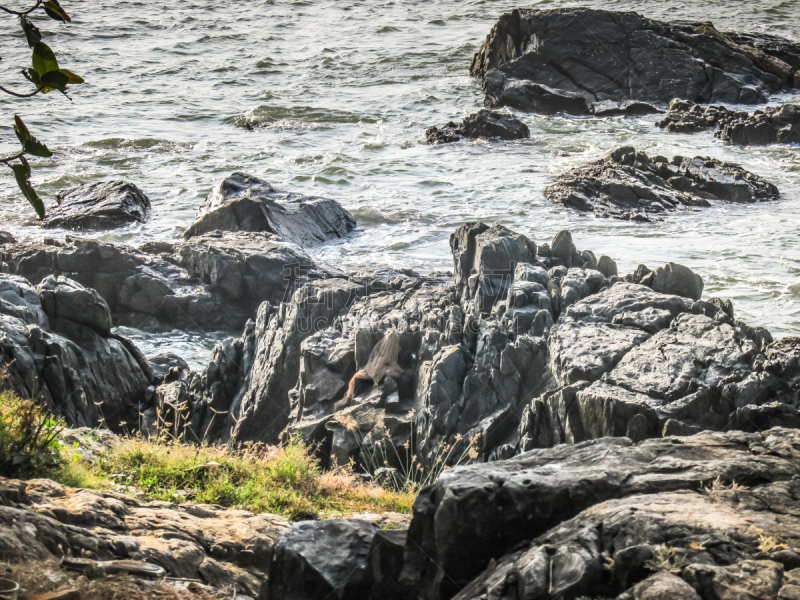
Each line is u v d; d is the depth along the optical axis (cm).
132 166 3822
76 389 1436
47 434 725
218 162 3912
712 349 1179
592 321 1367
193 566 553
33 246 2334
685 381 1111
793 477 434
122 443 983
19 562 439
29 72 278
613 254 2538
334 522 464
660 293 1479
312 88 5719
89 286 2252
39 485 622
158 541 569
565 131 4428
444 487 439
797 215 2928
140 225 2984
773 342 1163
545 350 1326
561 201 3145
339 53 6838
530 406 1214
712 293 2177
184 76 6141
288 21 8381
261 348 1670
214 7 9106
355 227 2997
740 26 7181
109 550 516
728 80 4819
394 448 1309
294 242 2688
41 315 1591
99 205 3017
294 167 3816
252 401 1591
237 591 552
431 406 1305
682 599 323
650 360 1177
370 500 981
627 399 1083
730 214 2969
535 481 436
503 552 427
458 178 3578
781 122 4000
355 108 5094
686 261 2444
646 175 3250
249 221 2691
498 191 3362
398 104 5188
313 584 438
